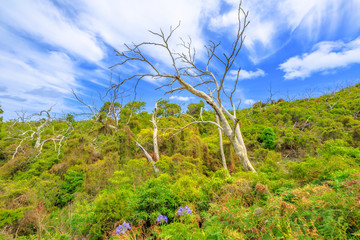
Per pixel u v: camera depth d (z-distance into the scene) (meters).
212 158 11.16
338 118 19.11
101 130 14.21
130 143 12.03
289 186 4.59
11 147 14.38
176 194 4.21
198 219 3.61
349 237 2.06
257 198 3.99
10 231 4.60
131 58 7.71
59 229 4.60
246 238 2.55
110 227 3.90
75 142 11.05
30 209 5.25
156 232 3.26
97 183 7.93
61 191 7.75
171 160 8.73
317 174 5.00
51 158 11.00
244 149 9.16
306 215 2.60
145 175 7.98
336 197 2.58
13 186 7.28
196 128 16.81
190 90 8.99
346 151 6.24
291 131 16.27
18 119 19.02
